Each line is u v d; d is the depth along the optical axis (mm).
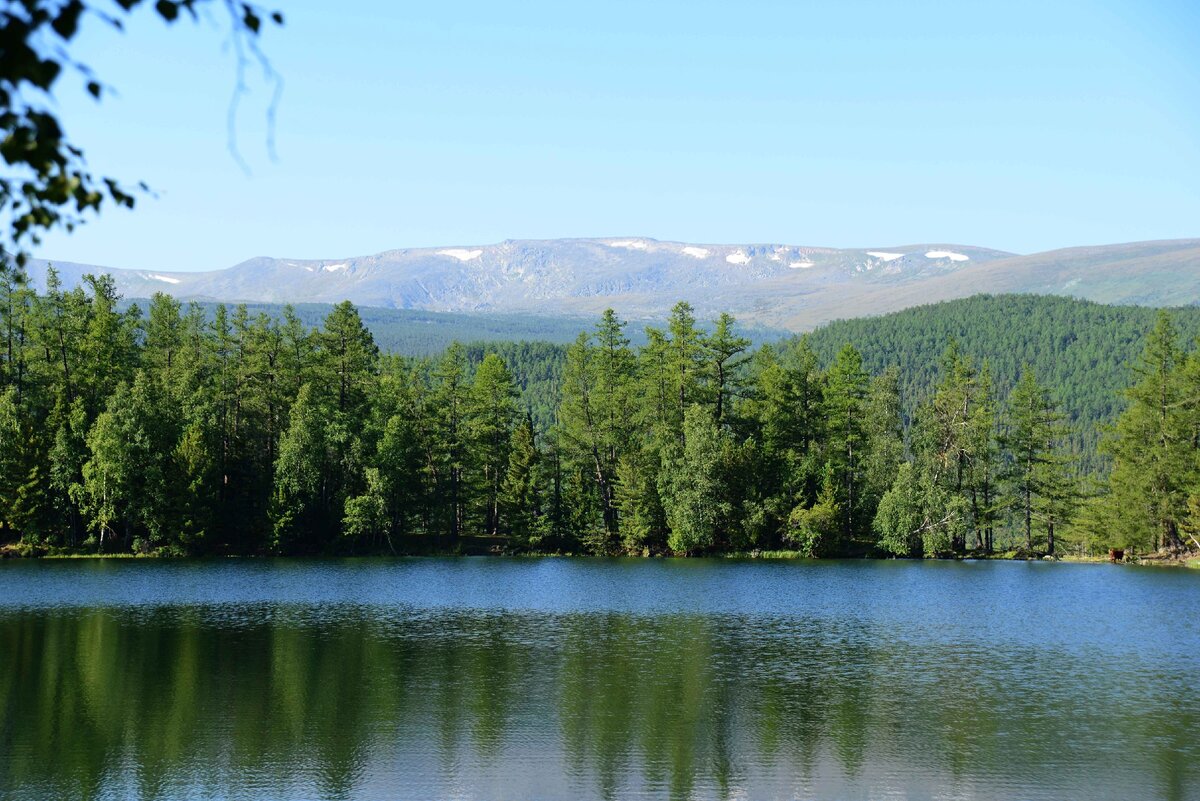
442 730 40656
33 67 7754
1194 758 37969
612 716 43000
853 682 49469
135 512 101375
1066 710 44500
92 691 45625
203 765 36094
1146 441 106438
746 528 108438
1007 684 49125
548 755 37750
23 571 87375
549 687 47750
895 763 37375
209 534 102625
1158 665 53375
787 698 46312
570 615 68500
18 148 8641
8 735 39219
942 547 108312
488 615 67875
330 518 107688
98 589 77062
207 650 54531
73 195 9328
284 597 74688
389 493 107438
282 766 36062
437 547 110938
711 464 106625
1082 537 111438
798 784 35219
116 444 97688
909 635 61875
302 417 105250
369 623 63812
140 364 114188
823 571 95938
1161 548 106750
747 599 77125
